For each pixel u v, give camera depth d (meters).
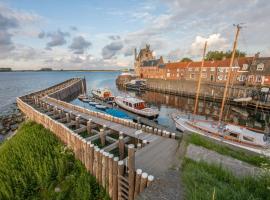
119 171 6.58
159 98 45.06
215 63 46.50
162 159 7.56
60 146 11.36
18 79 111.44
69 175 8.77
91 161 8.29
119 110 25.12
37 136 13.02
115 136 12.87
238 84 41.28
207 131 14.99
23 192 7.69
